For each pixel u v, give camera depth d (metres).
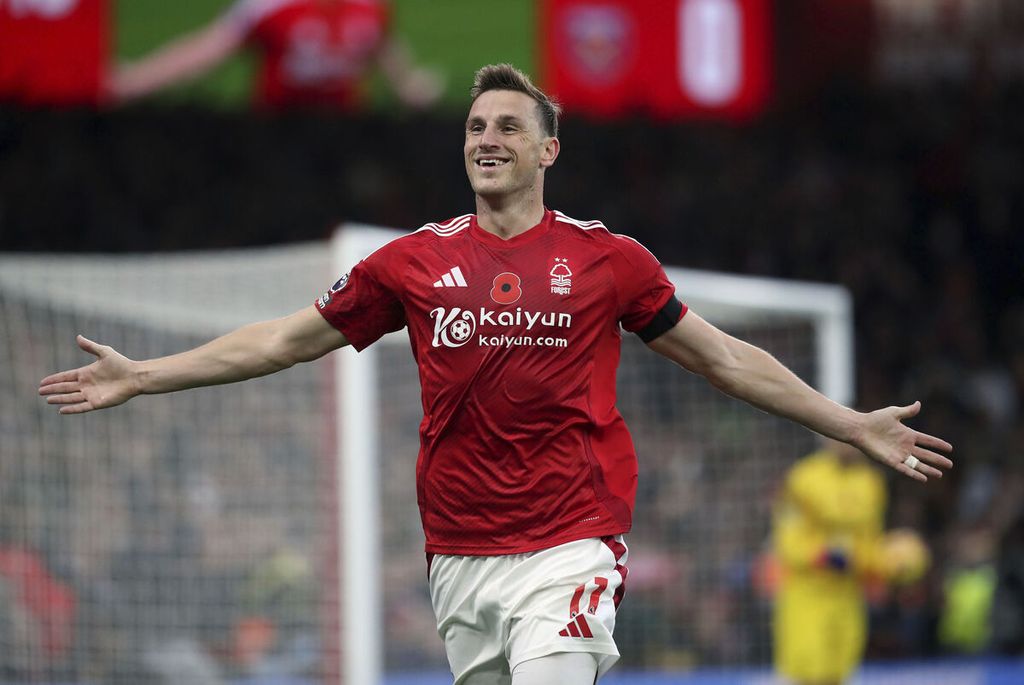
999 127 36.88
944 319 32.97
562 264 7.45
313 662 17.11
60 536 16.50
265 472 17.48
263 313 17.66
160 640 16.81
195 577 17.05
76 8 26.05
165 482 17.11
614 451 7.59
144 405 17.06
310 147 33.00
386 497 19.00
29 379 16.56
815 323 18.73
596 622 7.27
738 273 33.16
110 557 16.70
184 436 17.27
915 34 35.53
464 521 7.53
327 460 16.47
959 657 23.11
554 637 7.22
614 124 34.75
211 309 17.58
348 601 14.88
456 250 7.54
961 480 27.39
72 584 16.48
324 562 16.78
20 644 16.09
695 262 33.00
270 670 16.97
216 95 26.59
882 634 23.06
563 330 7.38
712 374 7.80
